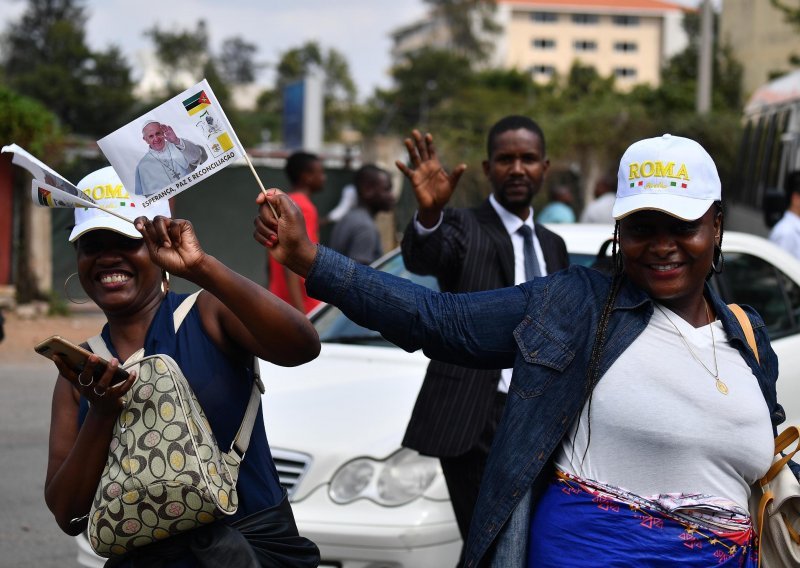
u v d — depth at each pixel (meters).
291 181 8.87
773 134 18.44
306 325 2.99
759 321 3.16
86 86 84.88
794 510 3.10
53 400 3.13
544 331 3.02
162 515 2.80
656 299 3.02
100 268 3.05
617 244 3.11
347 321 6.31
